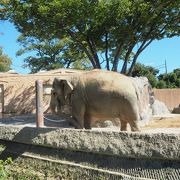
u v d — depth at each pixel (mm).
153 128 13375
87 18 18688
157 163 6707
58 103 9164
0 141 11000
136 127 7918
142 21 19891
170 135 6520
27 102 23953
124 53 24094
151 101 20203
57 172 8617
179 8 19922
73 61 47438
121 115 8047
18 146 10242
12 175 9859
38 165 9227
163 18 20594
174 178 6395
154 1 19859
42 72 24125
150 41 21703
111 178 7344
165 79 44812
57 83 9133
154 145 6719
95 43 21344
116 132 7430
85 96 8461
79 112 8594
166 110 22500
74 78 8773
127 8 18516
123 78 8109
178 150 6367
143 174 6855
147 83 18906
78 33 20125
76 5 17969
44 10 17812
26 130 9844
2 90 23734
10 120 17609
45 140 9086
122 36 20219
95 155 7879
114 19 19219
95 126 12641
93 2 18328
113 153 7410
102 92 8117
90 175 7793
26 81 24047
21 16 19078
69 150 8492
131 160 7152
